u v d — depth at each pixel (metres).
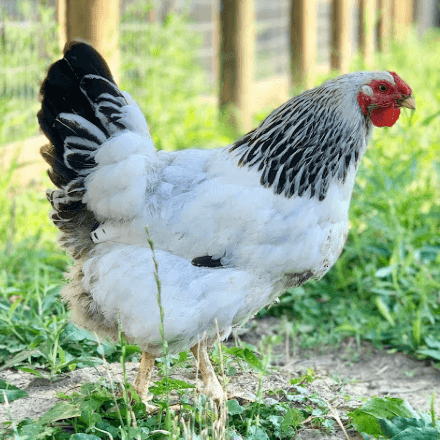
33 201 6.28
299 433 3.33
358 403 3.67
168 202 3.28
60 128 3.28
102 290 3.24
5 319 4.27
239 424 3.35
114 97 3.34
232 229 3.21
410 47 16.31
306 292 5.64
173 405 3.48
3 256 5.23
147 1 8.58
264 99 12.45
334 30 12.60
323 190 3.34
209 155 3.53
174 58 9.98
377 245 5.99
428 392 4.29
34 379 3.75
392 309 5.38
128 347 3.56
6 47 6.35
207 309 3.19
